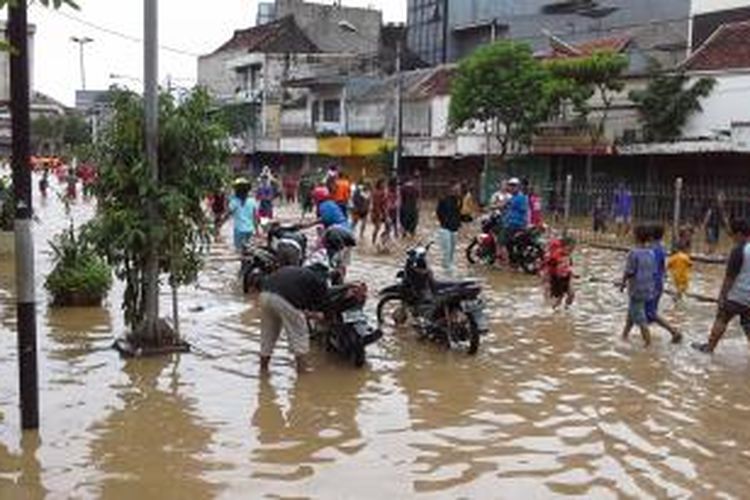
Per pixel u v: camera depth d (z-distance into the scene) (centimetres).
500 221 2138
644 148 3453
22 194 859
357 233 2828
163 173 1181
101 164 1170
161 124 1170
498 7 5706
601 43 4300
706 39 3944
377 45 7012
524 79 3919
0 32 1099
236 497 744
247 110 6381
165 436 884
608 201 3219
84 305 1478
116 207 1171
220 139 1195
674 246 2000
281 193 4897
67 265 1498
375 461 830
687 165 3475
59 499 734
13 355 1171
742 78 3400
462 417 964
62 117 9081
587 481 795
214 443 868
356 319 1172
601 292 1798
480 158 4503
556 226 3166
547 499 755
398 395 1039
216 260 2139
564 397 1044
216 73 7619
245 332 1338
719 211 2627
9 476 778
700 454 866
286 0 7075
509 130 4041
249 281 1672
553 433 918
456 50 5984
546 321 1478
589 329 1421
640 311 1314
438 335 1291
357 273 1977
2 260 2038
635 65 4128
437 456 847
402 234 2788
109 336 1277
